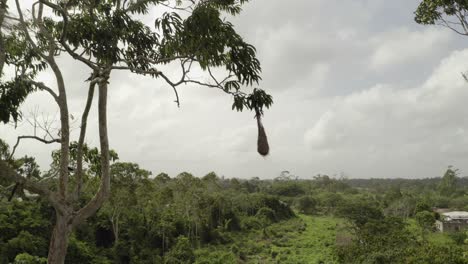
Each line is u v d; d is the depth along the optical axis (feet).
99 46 23.88
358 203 201.67
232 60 22.36
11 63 29.07
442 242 151.53
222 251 155.94
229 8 25.82
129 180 125.70
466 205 277.64
